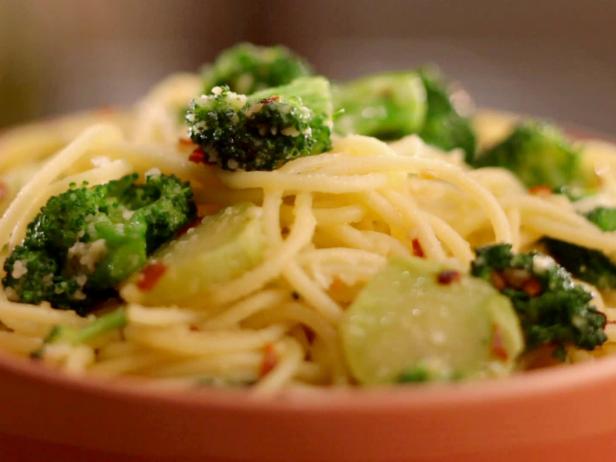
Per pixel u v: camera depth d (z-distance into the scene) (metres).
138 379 0.20
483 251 0.21
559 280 0.21
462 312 0.20
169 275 0.20
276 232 0.22
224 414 0.18
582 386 0.19
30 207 0.23
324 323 0.21
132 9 0.64
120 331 0.21
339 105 0.29
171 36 0.65
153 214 0.22
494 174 0.26
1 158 0.30
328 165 0.23
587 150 0.30
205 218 0.22
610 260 0.24
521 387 0.18
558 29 0.64
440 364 0.19
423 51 0.62
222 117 0.22
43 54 0.58
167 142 0.28
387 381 0.19
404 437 0.18
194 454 0.18
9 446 0.20
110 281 0.21
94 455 0.19
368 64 0.59
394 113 0.29
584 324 0.20
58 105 0.51
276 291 0.22
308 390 0.20
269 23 0.64
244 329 0.22
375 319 0.20
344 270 0.22
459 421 0.18
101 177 0.24
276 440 0.18
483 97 0.54
